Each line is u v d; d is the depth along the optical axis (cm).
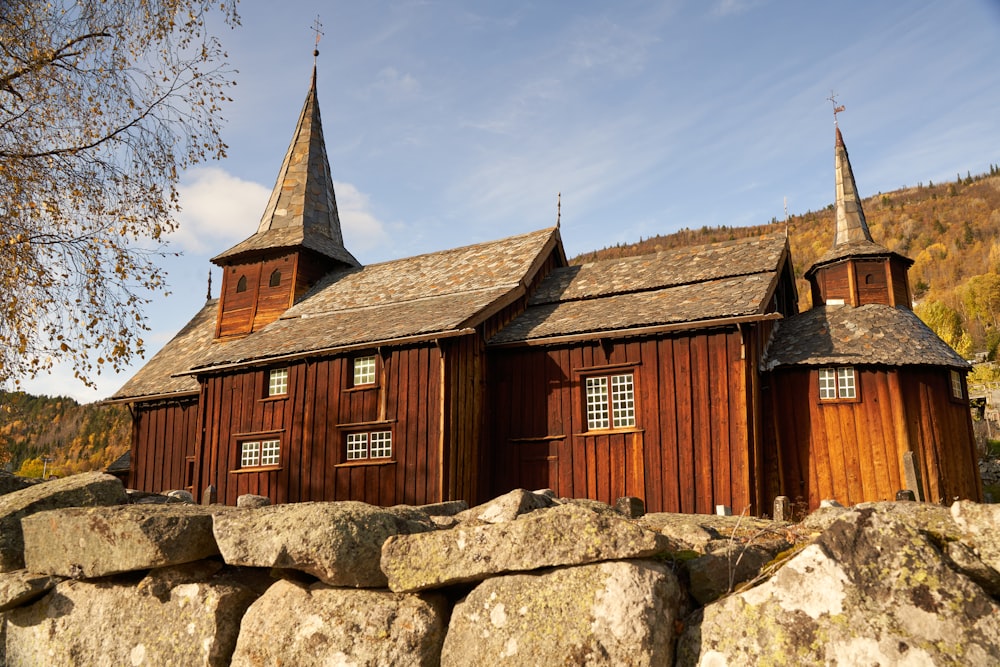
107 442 10262
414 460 1905
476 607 461
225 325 2967
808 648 374
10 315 1389
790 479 1872
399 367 1991
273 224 3083
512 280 2241
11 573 636
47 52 1453
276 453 2175
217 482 2253
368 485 1964
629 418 1891
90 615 585
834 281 2252
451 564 471
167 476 2700
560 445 1953
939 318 8231
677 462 1780
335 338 2141
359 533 500
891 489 1781
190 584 557
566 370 1986
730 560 468
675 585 441
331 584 511
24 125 1458
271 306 2870
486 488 2012
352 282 2770
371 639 478
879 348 1884
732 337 1783
